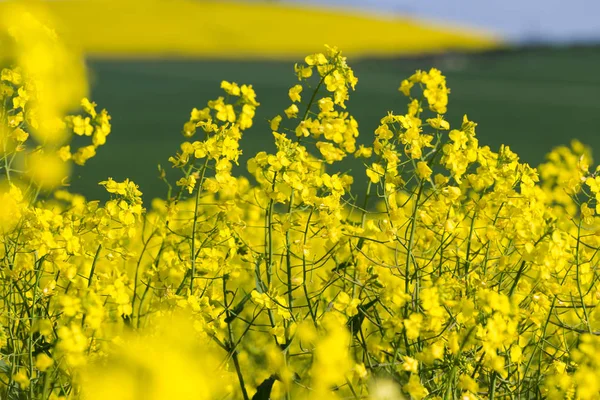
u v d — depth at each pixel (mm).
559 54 65750
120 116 31359
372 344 3439
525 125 29656
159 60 62781
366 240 3748
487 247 3600
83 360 2695
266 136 24953
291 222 3531
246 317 4129
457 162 3459
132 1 81250
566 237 3354
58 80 3867
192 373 2064
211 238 3734
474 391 2998
